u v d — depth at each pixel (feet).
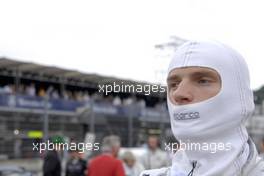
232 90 5.08
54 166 22.26
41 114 64.23
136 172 21.15
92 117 55.26
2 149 58.44
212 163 5.13
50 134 63.21
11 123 61.00
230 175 5.06
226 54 5.14
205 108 5.04
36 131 62.85
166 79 5.48
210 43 5.19
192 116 5.09
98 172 18.17
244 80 5.22
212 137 5.11
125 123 69.36
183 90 5.12
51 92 72.95
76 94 77.25
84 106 68.23
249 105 5.24
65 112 65.98
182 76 5.19
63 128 64.95
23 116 62.54
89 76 71.51
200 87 5.10
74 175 22.12
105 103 67.72
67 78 76.33
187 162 5.35
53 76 75.77
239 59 5.23
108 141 18.74
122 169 18.29
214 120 5.05
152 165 21.35
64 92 75.05
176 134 5.25
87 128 63.67
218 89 5.04
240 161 5.12
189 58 5.16
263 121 51.98
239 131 5.21
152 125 67.21
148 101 74.84
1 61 65.05
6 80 74.33
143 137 69.82
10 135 60.29
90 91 75.87
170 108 5.37
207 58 5.08
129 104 70.85
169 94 5.44
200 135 5.08
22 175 28.60
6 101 61.46
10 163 52.44
